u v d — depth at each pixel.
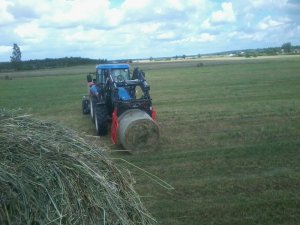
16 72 75.38
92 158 3.74
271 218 5.87
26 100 24.09
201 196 6.76
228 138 11.02
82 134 4.15
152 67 63.34
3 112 3.90
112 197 3.51
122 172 4.02
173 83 31.00
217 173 7.91
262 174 7.71
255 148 9.53
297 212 6.03
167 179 7.65
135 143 9.77
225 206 6.30
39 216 3.02
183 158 9.04
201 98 20.58
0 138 3.34
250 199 6.53
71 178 3.32
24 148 3.33
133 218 3.82
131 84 11.12
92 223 3.30
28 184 3.08
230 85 27.09
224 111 15.67
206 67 55.25
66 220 3.14
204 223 5.77
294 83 26.31
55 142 3.58
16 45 92.38
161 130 12.48
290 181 7.28
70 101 22.66
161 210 6.21
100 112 11.85
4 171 3.06
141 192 6.99
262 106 16.56
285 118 13.64
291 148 9.43
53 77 50.59
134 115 10.12
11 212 2.94
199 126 12.93
